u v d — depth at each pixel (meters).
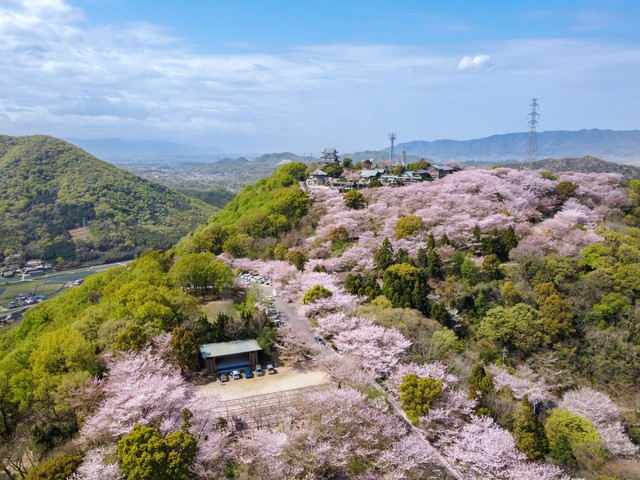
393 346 55.22
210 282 80.94
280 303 77.94
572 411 53.59
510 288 71.19
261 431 41.47
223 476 39.12
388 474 39.75
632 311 67.06
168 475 35.72
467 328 68.44
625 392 59.31
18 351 59.41
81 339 53.56
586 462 44.25
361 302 70.00
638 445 51.50
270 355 61.19
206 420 42.84
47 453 43.06
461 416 46.75
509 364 62.50
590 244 82.31
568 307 67.38
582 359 63.09
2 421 51.72
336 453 40.62
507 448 41.06
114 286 78.44
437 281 78.19
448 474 41.34
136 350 53.62
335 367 53.19
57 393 47.38
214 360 58.00
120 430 40.16
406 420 47.16
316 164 166.62
